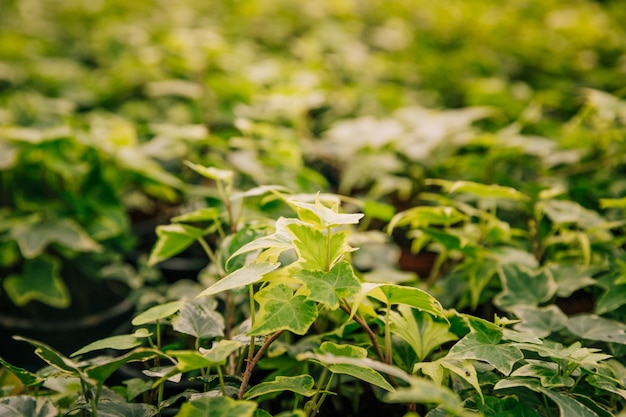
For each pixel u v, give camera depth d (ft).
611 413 1.61
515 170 3.01
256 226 1.88
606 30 4.89
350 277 1.54
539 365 1.65
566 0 6.03
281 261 1.76
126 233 2.89
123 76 4.03
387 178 2.93
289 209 2.43
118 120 3.39
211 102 3.62
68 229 2.67
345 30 5.05
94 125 3.21
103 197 2.84
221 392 1.62
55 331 2.66
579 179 2.75
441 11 5.06
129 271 2.72
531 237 2.40
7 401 1.61
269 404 2.07
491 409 1.62
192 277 3.01
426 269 2.86
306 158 3.44
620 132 2.72
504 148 2.67
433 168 3.04
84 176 2.82
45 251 3.17
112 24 5.18
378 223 3.11
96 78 4.33
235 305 2.15
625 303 2.00
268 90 3.77
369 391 2.13
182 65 3.63
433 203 3.03
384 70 4.19
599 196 2.56
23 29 5.21
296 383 1.61
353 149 2.98
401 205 3.26
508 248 2.25
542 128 3.15
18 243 2.77
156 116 3.84
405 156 3.09
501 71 4.32
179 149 2.95
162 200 3.69
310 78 3.62
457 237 2.10
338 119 3.72
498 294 2.09
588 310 2.48
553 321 1.91
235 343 1.52
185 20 4.97
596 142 2.77
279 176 2.58
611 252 2.23
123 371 2.22
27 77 4.30
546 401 1.71
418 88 4.21
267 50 4.85
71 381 1.83
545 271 2.11
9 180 2.94
